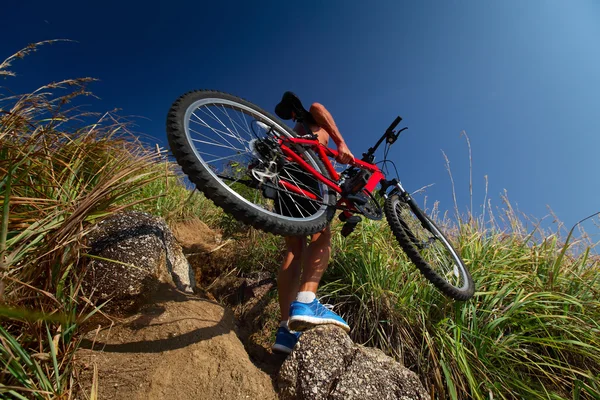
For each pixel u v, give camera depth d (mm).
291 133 2342
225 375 1657
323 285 2752
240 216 1670
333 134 2357
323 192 2230
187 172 1624
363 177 2254
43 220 1469
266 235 3232
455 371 2121
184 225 3547
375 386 1703
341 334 1898
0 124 1831
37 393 1194
